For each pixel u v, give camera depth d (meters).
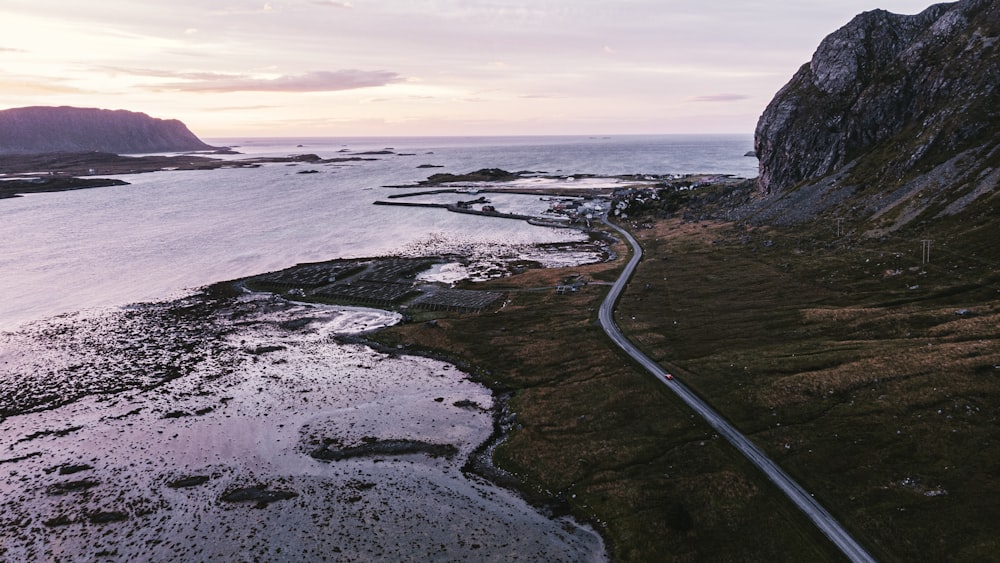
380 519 52.16
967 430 54.81
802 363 73.94
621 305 108.12
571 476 58.16
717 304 103.31
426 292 124.31
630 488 55.16
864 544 45.09
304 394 77.56
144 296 123.25
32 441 65.69
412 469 60.28
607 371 79.81
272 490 56.62
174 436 66.69
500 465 61.25
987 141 133.00
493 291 124.50
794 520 48.34
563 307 109.56
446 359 89.94
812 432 59.59
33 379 81.69
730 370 75.56
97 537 50.06
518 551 48.00
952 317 79.88
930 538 44.25
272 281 131.88
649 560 46.50
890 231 124.19
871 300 93.56
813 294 101.81
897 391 63.03
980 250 101.12
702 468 56.66
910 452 53.84
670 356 82.69
